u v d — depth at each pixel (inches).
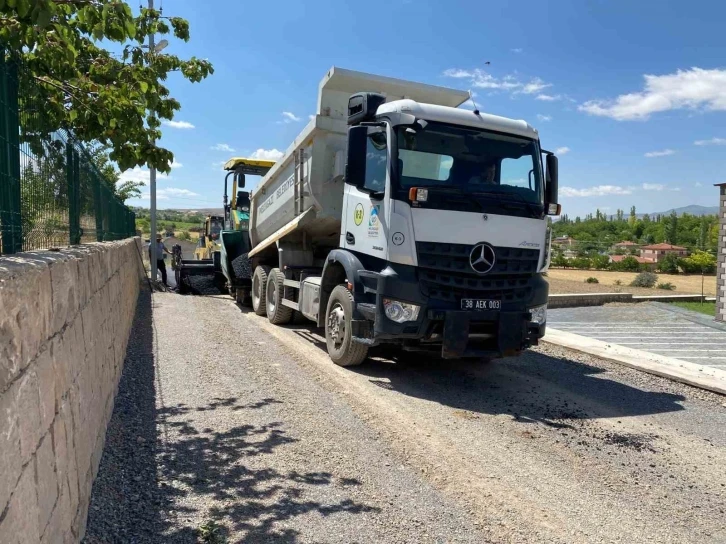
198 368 273.6
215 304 533.0
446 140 265.7
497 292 262.8
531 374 299.4
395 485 161.2
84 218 225.6
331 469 168.7
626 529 143.8
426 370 297.6
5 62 114.1
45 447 94.9
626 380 293.6
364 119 281.4
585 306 668.7
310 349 332.8
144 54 219.3
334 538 131.9
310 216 354.0
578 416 231.6
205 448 178.1
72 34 179.5
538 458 186.1
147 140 207.0
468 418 222.5
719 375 293.4
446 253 251.1
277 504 145.7
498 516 147.2
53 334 106.1
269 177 421.1
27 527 82.7
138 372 261.4
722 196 580.7
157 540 125.6
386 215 255.3
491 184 268.1
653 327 528.7
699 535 142.4
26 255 114.4
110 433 184.2
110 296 222.7
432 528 139.6
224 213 584.4
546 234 278.5
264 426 200.4
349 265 281.7
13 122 120.3
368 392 250.5
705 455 194.5
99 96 195.2
